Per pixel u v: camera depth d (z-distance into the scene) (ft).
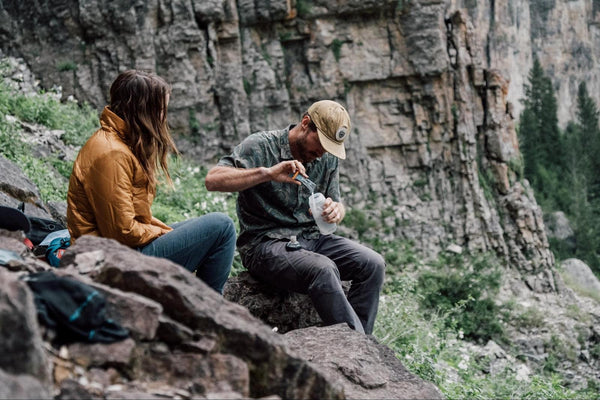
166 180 14.32
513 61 165.58
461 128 64.28
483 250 63.87
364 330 16.90
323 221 16.58
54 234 14.78
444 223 63.52
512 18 164.86
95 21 56.59
